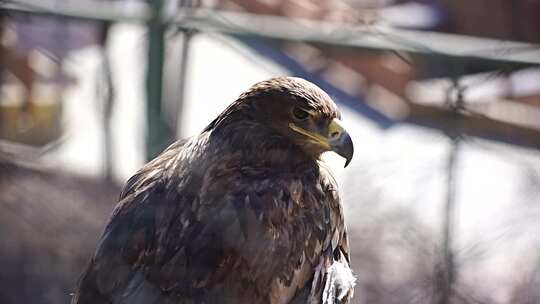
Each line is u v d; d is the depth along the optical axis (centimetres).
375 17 1360
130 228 753
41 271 1194
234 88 1526
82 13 1117
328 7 1482
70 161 1328
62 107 1377
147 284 738
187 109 1469
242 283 753
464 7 1675
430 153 1370
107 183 1298
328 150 823
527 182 1382
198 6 1109
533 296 1201
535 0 1644
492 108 1427
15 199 1227
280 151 806
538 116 1468
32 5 1122
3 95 1344
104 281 741
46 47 1333
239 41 1166
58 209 1229
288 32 1098
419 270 1188
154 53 1105
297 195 790
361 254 1219
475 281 1202
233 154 798
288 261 773
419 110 1551
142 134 1166
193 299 738
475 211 1333
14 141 1348
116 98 1345
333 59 1506
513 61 1077
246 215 763
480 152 1398
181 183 770
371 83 1655
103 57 1283
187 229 751
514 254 1266
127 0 1195
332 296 812
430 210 1273
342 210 833
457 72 1096
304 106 812
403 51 1087
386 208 1277
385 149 1429
